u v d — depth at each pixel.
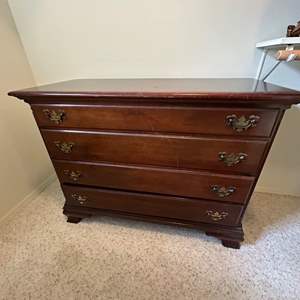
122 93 0.80
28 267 1.03
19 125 1.39
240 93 0.70
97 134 0.94
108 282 0.95
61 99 0.88
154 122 0.85
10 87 1.32
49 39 1.33
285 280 0.93
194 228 1.10
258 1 1.00
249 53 1.12
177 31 1.14
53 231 1.23
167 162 0.94
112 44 1.26
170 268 1.00
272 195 1.44
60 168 1.11
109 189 1.11
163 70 1.26
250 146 0.81
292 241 1.11
